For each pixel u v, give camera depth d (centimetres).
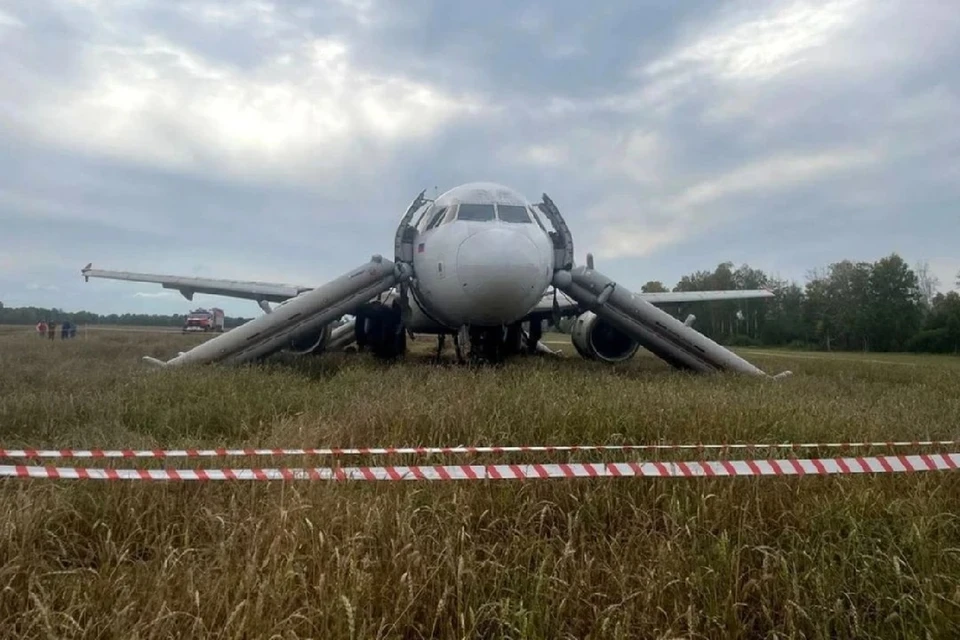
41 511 338
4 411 627
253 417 641
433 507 357
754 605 299
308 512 331
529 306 1160
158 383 817
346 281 1242
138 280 1731
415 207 1329
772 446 490
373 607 272
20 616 259
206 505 374
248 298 1847
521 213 1227
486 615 273
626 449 503
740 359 1274
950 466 417
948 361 3014
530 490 393
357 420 579
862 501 381
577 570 300
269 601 255
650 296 1761
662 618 277
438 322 1404
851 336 6288
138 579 282
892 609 283
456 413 581
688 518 352
